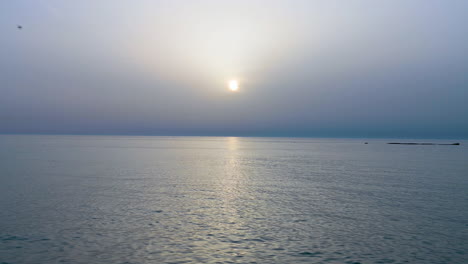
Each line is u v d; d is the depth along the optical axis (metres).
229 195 28.00
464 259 14.41
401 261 14.24
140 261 14.03
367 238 17.06
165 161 64.50
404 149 137.38
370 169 50.50
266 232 17.98
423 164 59.81
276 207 23.64
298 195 28.14
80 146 141.50
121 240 16.45
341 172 46.00
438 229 18.50
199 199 26.20
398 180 37.59
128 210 22.28
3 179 36.06
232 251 15.27
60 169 46.69
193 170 47.72
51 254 14.60
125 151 103.62
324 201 25.66
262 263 14.03
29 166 50.56
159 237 16.98
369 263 14.05
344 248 15.71
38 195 27.02
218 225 19.14
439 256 14.73
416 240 16.73
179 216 20.97
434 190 30.75
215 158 75.50
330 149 137.62
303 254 14.99
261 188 31.66
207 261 14.15
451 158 77.50
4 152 88.94
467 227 18.84
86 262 13.84
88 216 20.62
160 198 26.36
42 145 147.12
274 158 76.94
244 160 69.56
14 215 20.66
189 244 16.06
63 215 20.78
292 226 19.08
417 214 21.66
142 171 45.56
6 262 13.71
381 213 21.92
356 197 27.34
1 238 16.47
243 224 19.39
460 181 36.84
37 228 18.11
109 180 36.00
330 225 19.28
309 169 50.25
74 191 29.00
